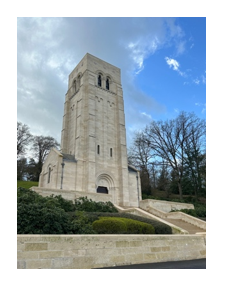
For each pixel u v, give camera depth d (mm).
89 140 34938
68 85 47188
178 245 11758
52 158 34594
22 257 7035
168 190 54469
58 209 12047
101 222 12695
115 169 37750
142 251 10000
